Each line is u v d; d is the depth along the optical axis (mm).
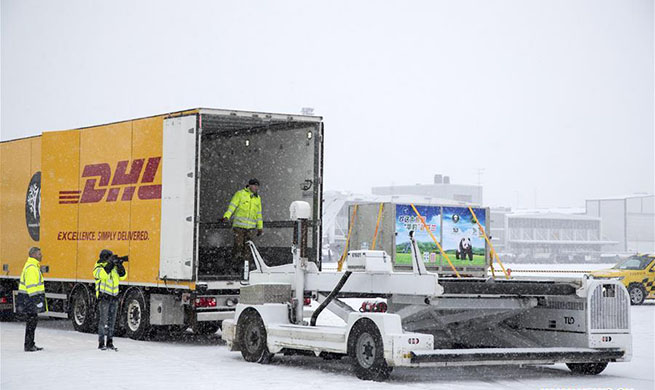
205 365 11273
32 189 17219
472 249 18641
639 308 23734
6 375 10273
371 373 9594
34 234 17109
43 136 16750
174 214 13586
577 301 10508
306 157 14555
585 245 103562
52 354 12484
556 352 9930
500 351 9570
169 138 13828
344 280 10594
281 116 14141
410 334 9391
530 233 102125
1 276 18016
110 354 12516
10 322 18891
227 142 16500
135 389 9188
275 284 11547
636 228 112938
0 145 18406
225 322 12000
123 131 14852
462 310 10648
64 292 16312
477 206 18875
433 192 133875
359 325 9789
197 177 13391
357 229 15492
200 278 13570
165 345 13945
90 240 15445
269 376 10195
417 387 9352
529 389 9406
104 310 13000
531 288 10094
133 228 14430
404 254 17516
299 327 10859
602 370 10867
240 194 14883
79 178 15844
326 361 11766
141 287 14469
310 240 14258
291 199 14828
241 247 14945
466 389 9312
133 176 14539
